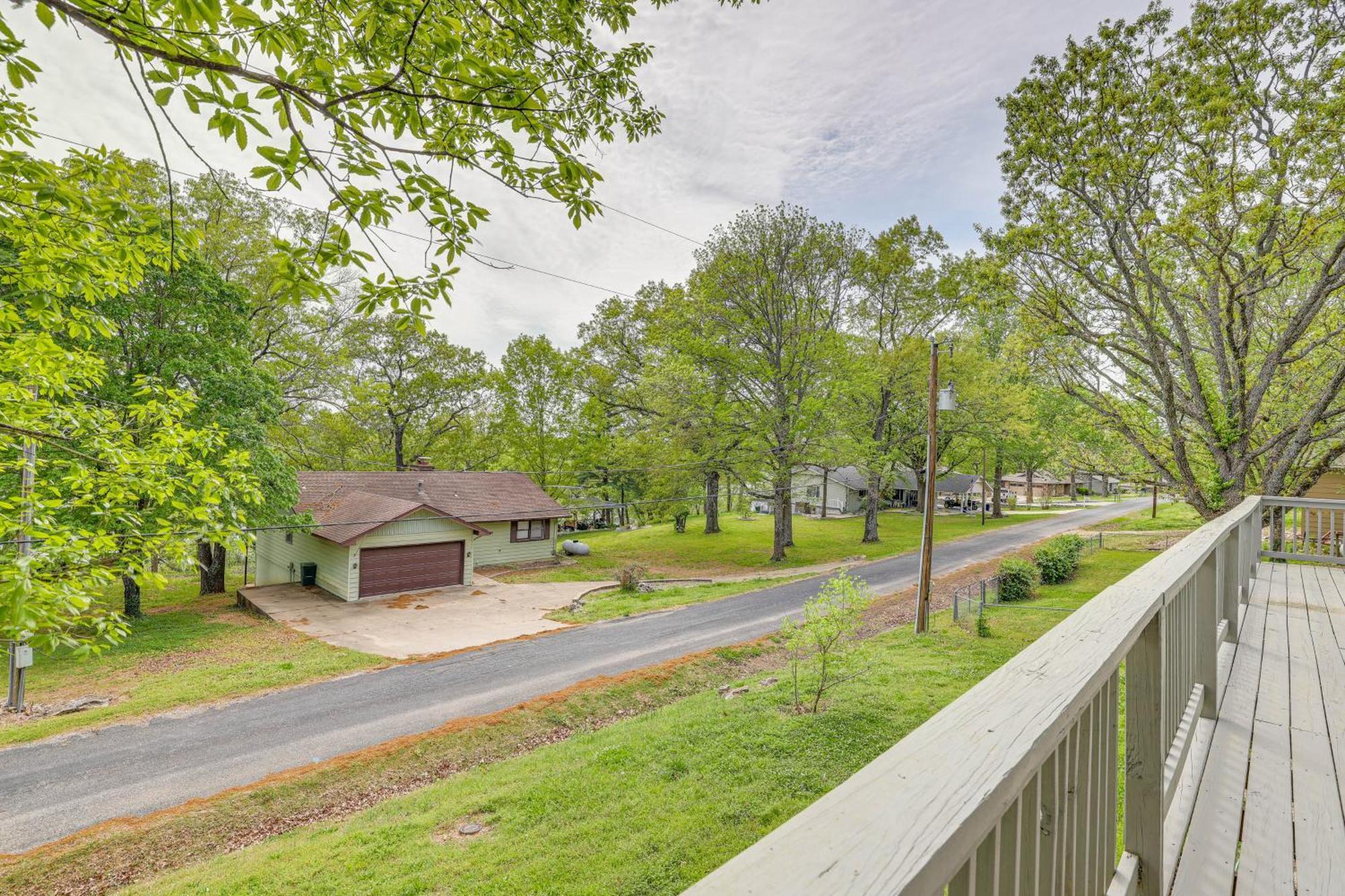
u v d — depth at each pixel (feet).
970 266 46.34
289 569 61.87
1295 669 11.05
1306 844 6.09
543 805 19.74
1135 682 5.36
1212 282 30.40
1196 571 8.10
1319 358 32.86
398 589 56.03
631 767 22.06
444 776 23.76
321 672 34.53
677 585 60.34
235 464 18.42
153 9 5.80
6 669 32.58
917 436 84.17
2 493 15.40
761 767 21.36
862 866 1.79
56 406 15.42
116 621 12.85
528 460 82.74
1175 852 6.02
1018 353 41.37
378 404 73.36
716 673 34.06
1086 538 71.56
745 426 68.49
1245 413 30.99
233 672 34.45
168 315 40.34
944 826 2.02
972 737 2.70
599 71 11.09
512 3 8.97
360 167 6.98
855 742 22.95
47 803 21.40
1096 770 4.19
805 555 75.20
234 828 19.90
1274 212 27.25
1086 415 42.50
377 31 7.41
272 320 54.80
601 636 41.68
